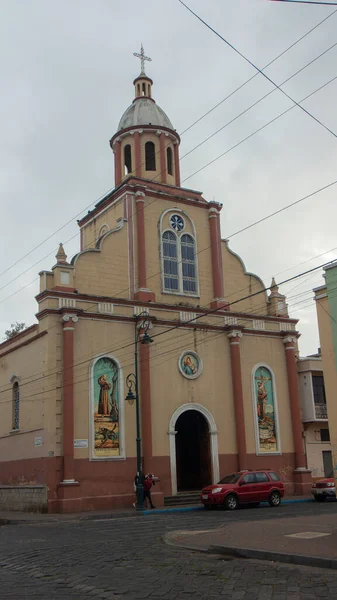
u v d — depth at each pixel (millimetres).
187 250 33094
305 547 11797
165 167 34594
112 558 12547
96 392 27641
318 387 35062
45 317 27625
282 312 35031
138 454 26188
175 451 31062
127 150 35906
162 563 11695
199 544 13602
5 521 23438
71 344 27188
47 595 9047
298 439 33062
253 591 8852
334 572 9938
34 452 27312
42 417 26953
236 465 30984
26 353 29672
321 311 21984
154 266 31516
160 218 32344
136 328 29516
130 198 31797
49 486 25594
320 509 23500
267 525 15898
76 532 18219
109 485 26875
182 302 31875
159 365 29812
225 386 31812
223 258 34281
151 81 38312
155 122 35719
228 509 24844
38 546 15133
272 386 33469
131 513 24422
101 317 28594
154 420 29016
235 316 33156
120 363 28609
